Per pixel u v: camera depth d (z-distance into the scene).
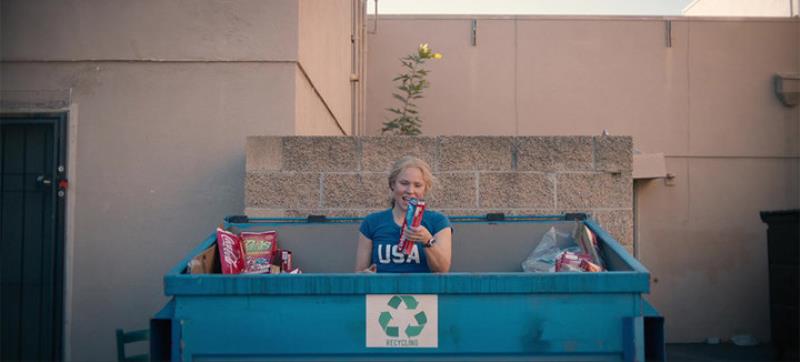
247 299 3.09
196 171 5.32
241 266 4.18
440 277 3.07
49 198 5.35
